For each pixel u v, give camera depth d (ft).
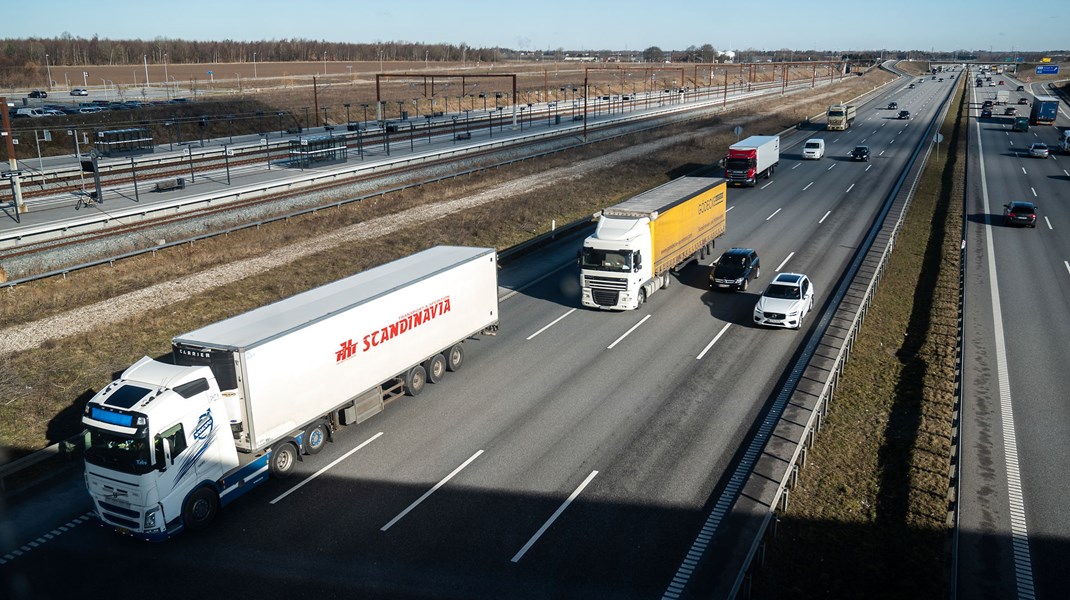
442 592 47.06
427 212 165.17
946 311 97.40
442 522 54.49
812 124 338.95
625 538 52.34
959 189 183.21
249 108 337.72
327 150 214.07
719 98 494.59
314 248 135.03
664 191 119.96
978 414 69.56
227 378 56.18
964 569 48.24
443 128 310.24
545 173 217.15
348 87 492.13
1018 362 81.56
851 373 78.89
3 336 91.56
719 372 80.69
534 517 54.95
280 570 49.47
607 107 422.00
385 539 52.60
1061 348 85.56
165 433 50.65
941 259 121.60
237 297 107.45
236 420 56.90
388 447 65.62
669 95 536.01
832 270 118.42
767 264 123.13
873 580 47.26
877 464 61.16
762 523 51.52
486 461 62.95
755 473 58.85
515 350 88.12
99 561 50.85
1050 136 289.12
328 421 65.72
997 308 99.04
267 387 57.47
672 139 291.38
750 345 88.48
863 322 93.81
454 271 79.00
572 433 67.62
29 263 117.39
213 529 54.13
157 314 99.81
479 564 49.70
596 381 78.95
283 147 245.04
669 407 72.54
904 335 90.84
